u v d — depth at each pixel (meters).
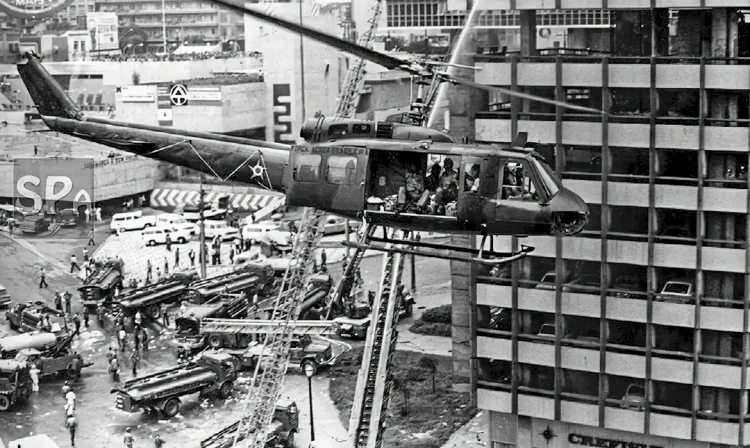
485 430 88.12
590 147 76.69
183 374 95.12
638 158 77.69
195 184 172.25
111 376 103.00
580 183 76.94
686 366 76.00
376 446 73.25
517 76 77.88
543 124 77.38
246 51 199.75
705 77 73.62
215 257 141.25
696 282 75.19
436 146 53.03
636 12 81.25
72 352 106.88
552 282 79.25
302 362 101.44
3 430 91.44
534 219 52.16
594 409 78.38
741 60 73.25
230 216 160.62
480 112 79.25
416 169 53.72
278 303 102.44
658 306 76.06
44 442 79.44
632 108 79.88
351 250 135.50
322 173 54.22
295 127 183.25
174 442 88.31
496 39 108.44
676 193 75.00
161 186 173.12
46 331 110.31
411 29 192.88
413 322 116.81
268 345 98.38
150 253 146.25
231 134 179.62
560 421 79.81
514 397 80.19
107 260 128.25
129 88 180.25
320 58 182.62
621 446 78.94
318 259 141.12
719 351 76.44
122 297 117.38
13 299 128.38
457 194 52.72
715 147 74.00
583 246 77.31
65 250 147.88
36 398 98.31
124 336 110.38
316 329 95.44
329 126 55.19
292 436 87.56
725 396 76.81
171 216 157.25
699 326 75.44
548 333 80.38
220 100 176.25
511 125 78.19
